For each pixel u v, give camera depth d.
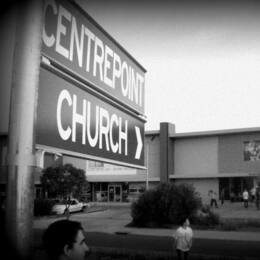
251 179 37.88
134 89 2.75
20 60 1.56
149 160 42.56
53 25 1.88
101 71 2.29
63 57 1.94
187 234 10.93
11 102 1.54
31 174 1.51
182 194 21.67
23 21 1.58
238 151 38.88
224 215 26.14
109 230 20.27
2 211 1.48
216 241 16.00
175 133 41.41
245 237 17.11
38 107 1.75
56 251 1.31
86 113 2.13
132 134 2.71
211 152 40.22
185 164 41.38
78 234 1.35
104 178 43.28
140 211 22.22
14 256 1.43
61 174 30.27
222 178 39.28
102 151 2.27
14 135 1.51
